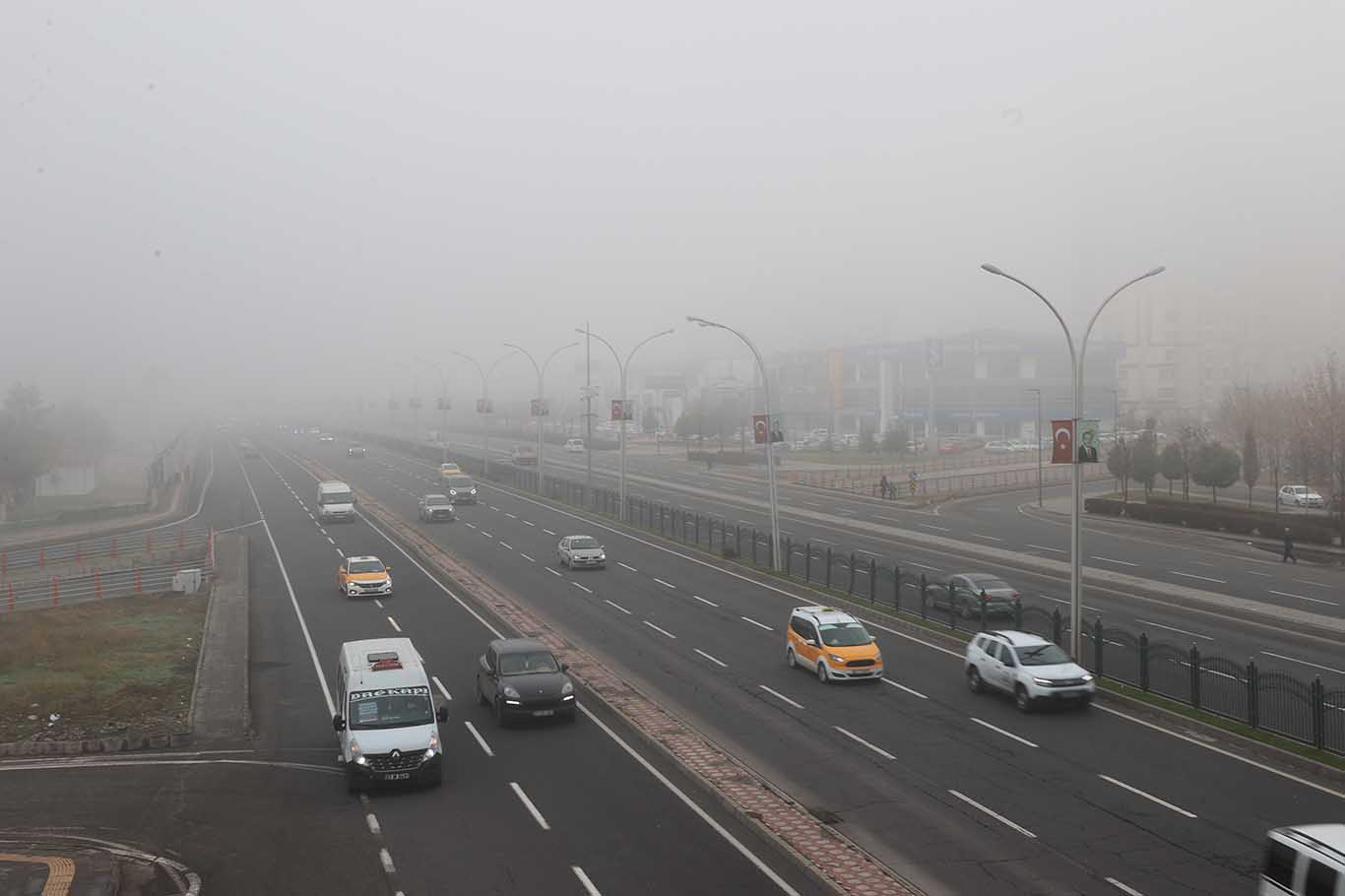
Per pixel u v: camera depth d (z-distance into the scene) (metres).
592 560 48.69
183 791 20.70
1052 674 25.22
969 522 65.94
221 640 34.72
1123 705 25.83
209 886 15.96
